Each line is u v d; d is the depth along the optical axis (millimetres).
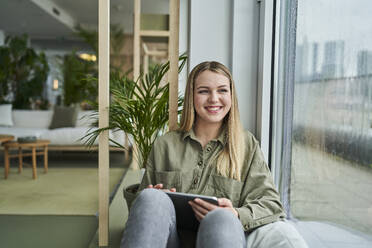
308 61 1498
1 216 2588
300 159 1601
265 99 1889
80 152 5980
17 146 3826
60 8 7781
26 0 6469
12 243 2094
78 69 7195
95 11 8000
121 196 3029
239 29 1948
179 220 1403
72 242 2115
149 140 2096
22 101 7820
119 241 1963
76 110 5555
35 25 8383
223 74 1487
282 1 1811
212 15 1979
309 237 1498
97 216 2609
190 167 1516
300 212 1608
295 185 1671
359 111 1067
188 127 1565
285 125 1800
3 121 5613
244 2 1938
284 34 1804
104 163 1835
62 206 2846
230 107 1519
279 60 1855
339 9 1193
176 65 1763
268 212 1335
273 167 1921
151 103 1979
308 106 1500
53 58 8477
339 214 1218
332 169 1271
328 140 1303
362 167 1053
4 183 3637
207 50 1985
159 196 1180
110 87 2098
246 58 1963
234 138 1494
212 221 1052
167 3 6895
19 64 7828
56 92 9414
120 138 4918
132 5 7078
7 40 8016
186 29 2807
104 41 1732
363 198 1048
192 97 1550
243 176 1498
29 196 3141
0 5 6762
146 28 3723
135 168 4254
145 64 5707
